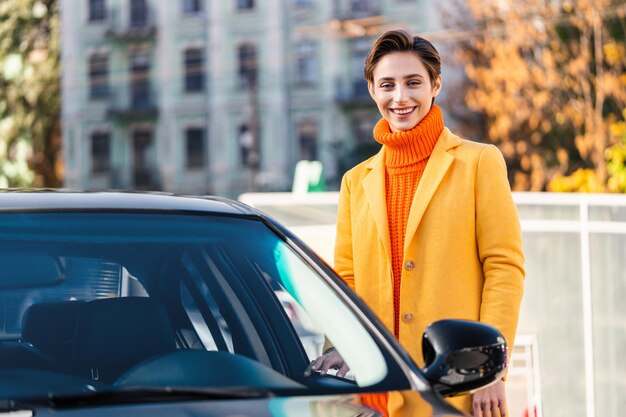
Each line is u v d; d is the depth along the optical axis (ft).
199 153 194.08
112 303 9.42
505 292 11.29
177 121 194.18
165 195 10.69
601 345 21.40
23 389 8.45
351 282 12.28
